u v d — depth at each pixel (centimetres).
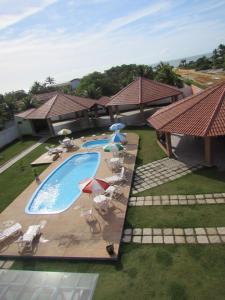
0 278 1080
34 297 966
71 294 960
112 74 9725
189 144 2333
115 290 1004
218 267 1021
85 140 3097
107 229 1357
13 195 1991
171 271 1042
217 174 1731
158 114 2381
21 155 3042
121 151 2314
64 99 3775
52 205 1800
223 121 1802
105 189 1494
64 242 1322
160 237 1245
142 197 1612
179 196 1554
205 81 6781
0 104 4847
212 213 1351
